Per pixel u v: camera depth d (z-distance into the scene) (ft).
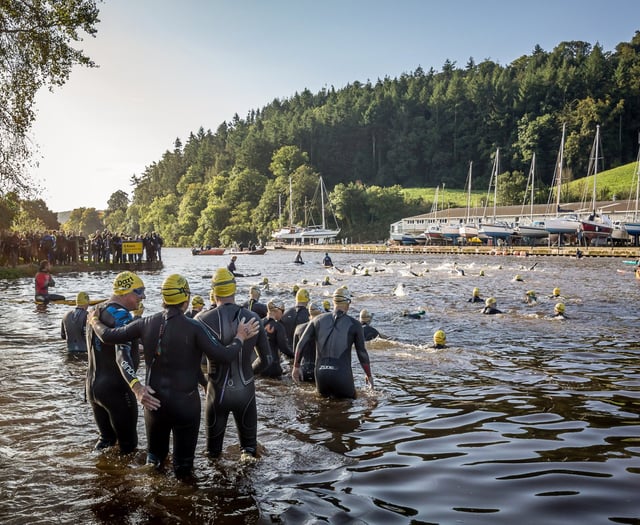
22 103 79.51
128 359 17.74
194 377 17.47
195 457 19.33
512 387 29.45
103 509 15.23
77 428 22.48
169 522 14.40
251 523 14.32
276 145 559.38
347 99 626.64
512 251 239.50
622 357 37.40
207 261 224.94
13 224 144.25
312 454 19.66
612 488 16.46
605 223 239.71
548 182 487.20
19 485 16.89
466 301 73.67
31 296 78.48
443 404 26.23
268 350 20.24
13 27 76.74
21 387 28.94
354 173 558.97
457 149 552.82
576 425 22.81
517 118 534.37
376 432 22.17
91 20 78.23
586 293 83.82
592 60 551.59
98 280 110.11
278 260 230.68
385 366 35.01
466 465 18.49
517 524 14.16
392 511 15.02
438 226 324.39
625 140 489.67
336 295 27.96
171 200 601.21
